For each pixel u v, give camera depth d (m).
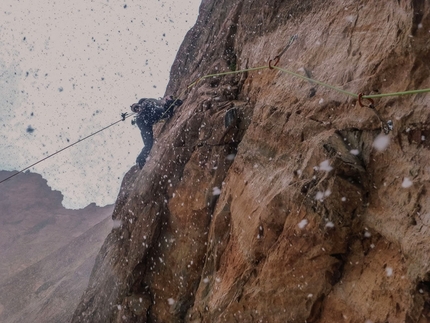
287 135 4.46
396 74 3.33
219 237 5.56
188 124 6.66
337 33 4.27
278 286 4.07
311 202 3.65
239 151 5.50
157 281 6.90
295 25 5.36
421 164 3.01
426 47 3.10
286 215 4.02
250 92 6.07
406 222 3.03
